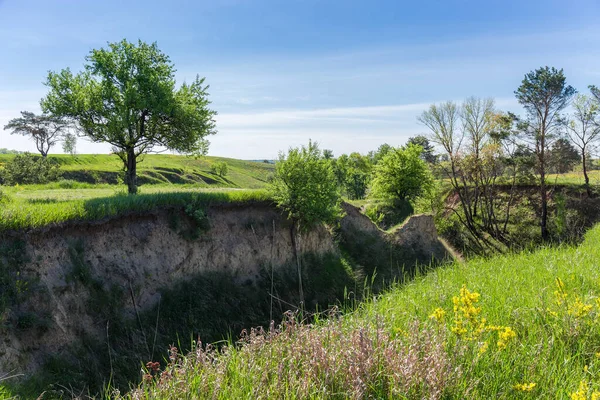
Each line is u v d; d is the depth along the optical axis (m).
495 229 47.91
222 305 20.64
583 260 9.83
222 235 23.11
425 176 50.34
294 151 26.20
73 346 14.51
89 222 17.55
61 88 23.80
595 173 58.28
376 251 31.12
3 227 14.70
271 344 4.64
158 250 19.97
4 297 13.53
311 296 24.58
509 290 7.09
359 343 4.12
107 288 16.98
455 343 4.30
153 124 25.30
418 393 3.49
